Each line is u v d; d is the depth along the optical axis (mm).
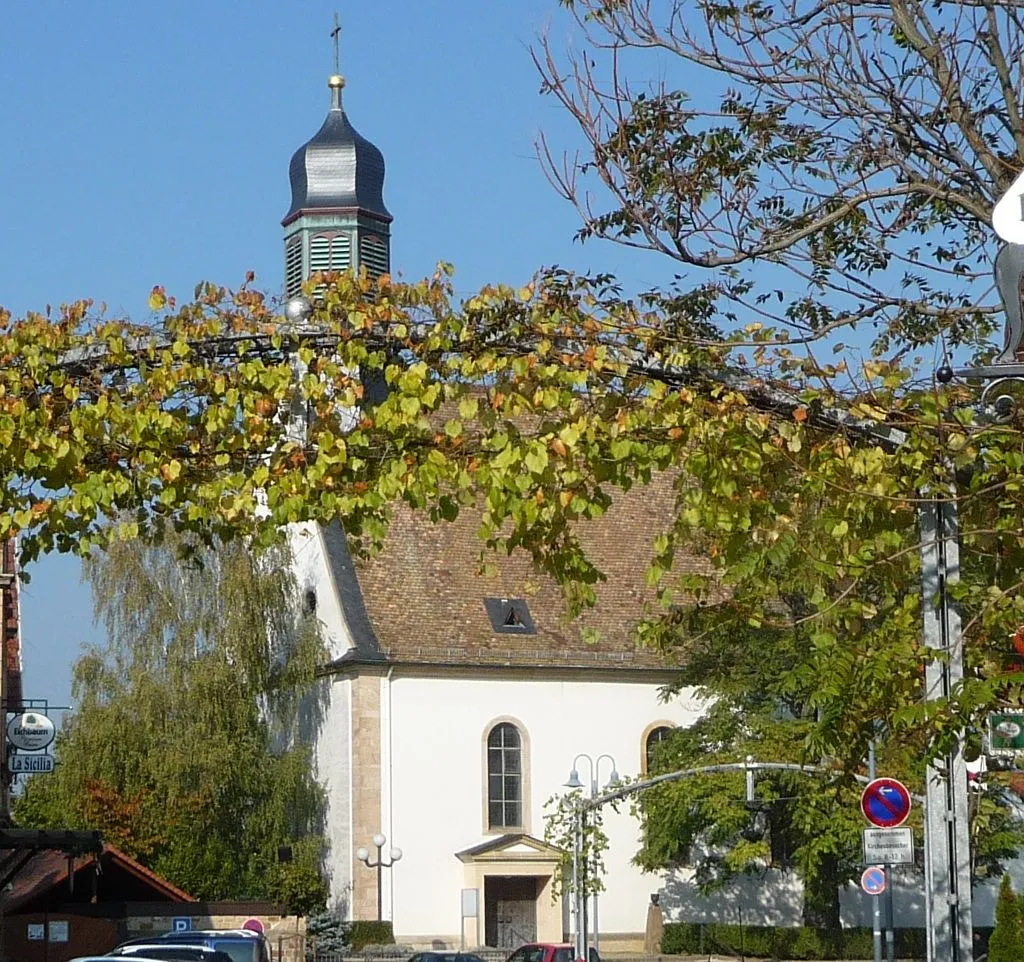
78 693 57844
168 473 11148
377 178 74625
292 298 11234
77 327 11242
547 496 11172
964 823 12102
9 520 11211
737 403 11273
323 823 63094
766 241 14578
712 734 55281
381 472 11156
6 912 43375
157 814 56594
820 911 59188
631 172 14398
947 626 12047
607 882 63375
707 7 14289
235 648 58500
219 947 31766
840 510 11789
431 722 62594
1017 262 11266
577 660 64875
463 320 11047
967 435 11719
